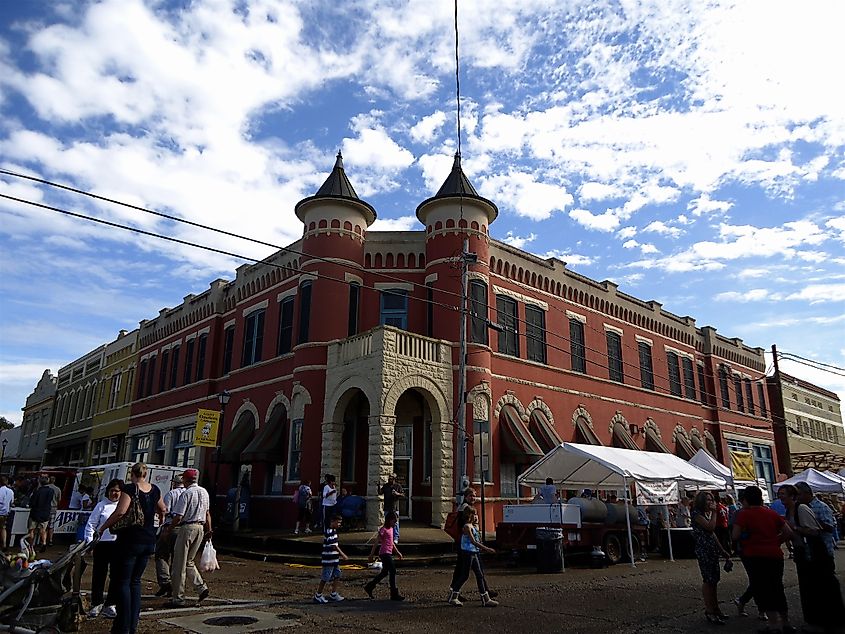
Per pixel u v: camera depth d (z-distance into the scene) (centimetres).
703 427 3734
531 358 2688
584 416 2875
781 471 4494
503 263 2653
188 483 1046
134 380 3956
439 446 2156
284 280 2742
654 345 3509
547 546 1564
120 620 727
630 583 1352
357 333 2384
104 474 2252
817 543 873
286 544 1866
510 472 2423
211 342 3177
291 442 2359
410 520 2211
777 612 849
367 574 1498
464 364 1888
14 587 729
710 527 950
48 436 5147
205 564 1055
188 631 810
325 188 2484
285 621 891
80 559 846
